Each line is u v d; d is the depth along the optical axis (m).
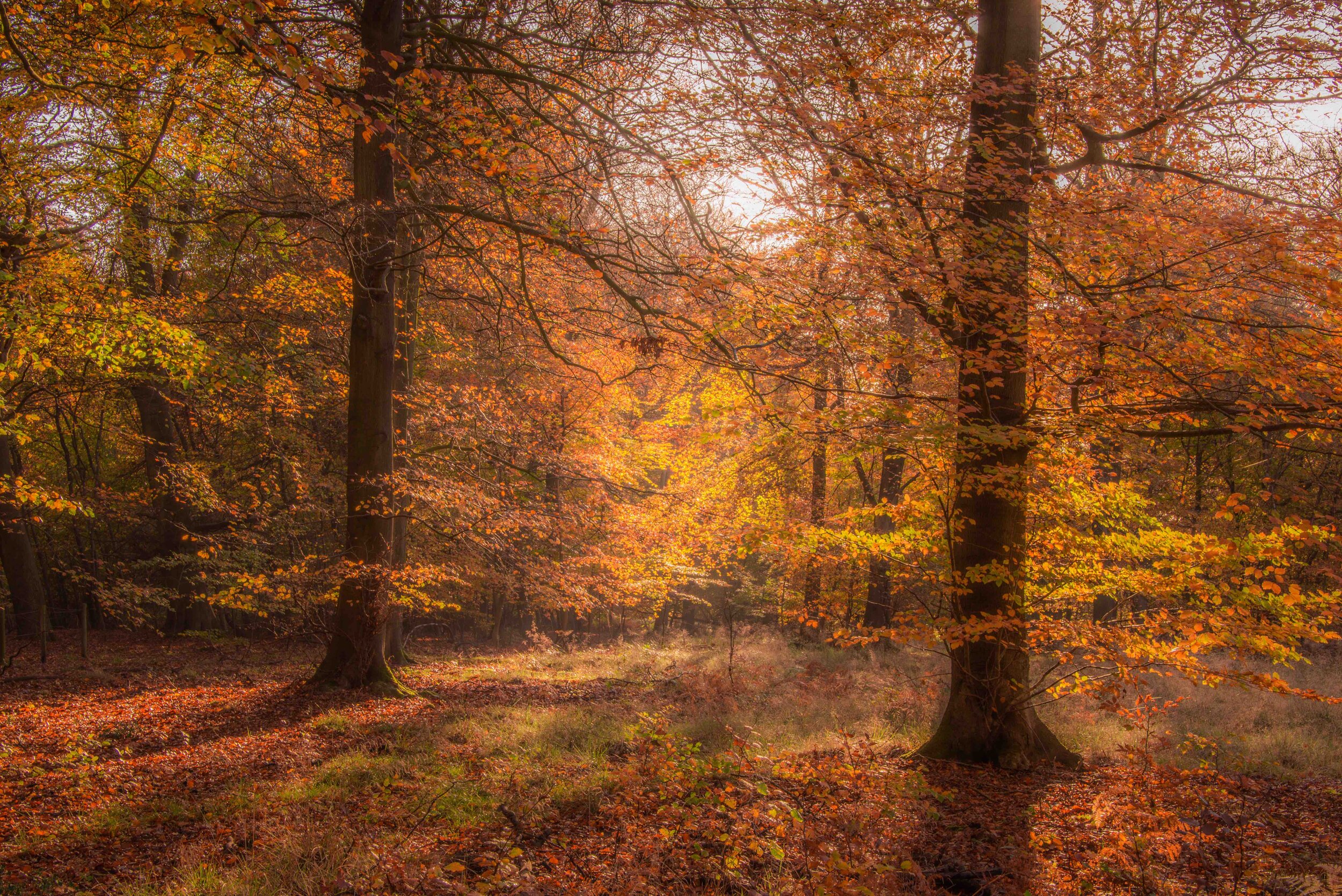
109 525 20.19
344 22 9.68
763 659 14.59
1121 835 4.45
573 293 15.45
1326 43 7.41
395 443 14.29
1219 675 5.96
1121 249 6.53
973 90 7.54
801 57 7.31
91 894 4.51
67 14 7.48
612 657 16.23
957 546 7.61
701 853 4.68
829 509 17.28
